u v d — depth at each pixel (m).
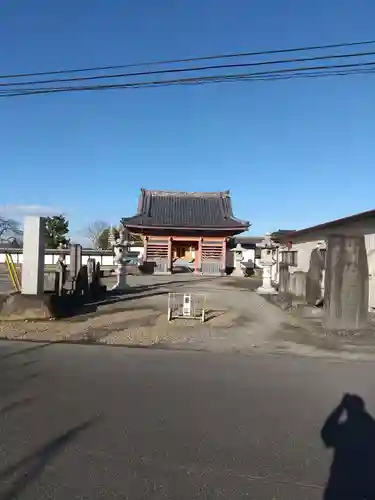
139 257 39.69
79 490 3.33
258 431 4.61
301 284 16.91
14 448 4.05
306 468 3.81
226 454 4.04
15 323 11.66
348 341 9.98
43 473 3.59
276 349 9.21
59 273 14.45
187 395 5.80
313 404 5.55
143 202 41.91
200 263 38.34
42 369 7.06
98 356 8.18
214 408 5.30
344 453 4.13
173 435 4.44
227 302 17.41
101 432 4.46
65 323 11.80
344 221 14.05
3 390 5.86
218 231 38.22
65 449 4.05
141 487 3.40
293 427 4.75
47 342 9.45
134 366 7.43
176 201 42.62
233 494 3.34
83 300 16.25
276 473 3.71
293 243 23.97
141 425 4.68
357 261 11.11
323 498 3.33
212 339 10.12
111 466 3.74
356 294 11.12
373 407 5.49
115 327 11.35
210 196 43.50
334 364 7.94
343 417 5.11
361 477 3.68
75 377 6.59
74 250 19.39
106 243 66.19
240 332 11.02
